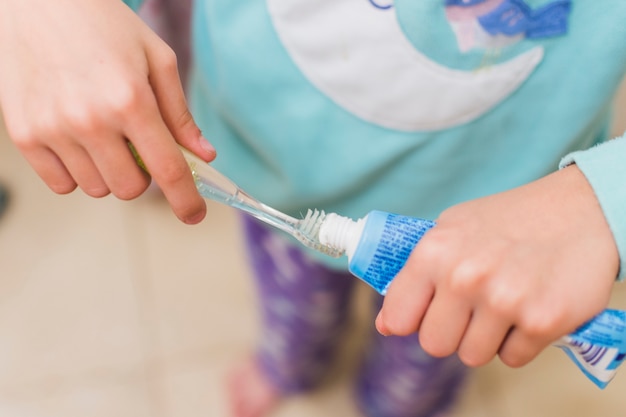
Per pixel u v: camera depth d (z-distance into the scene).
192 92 0.66
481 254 0.34
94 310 1.16
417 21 0.44
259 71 0.51
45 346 1.13
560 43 0.46
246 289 1.20
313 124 0.52
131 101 0.35
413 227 0.37
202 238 1.23
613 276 0.35
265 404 1.11
